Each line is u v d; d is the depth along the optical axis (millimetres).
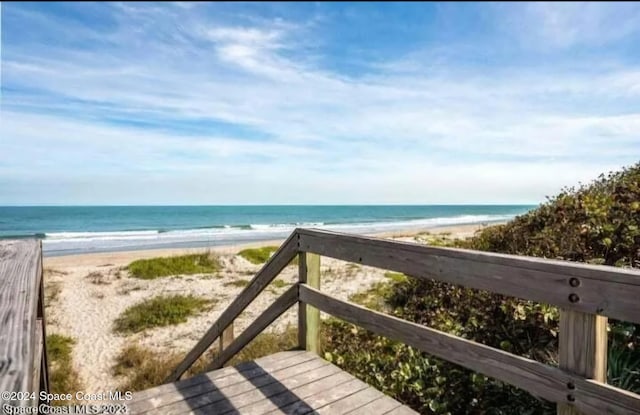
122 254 17891
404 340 1887
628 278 1055
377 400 2029
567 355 1232
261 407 1948
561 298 1229
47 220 46750
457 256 1585
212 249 18109
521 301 2990
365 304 5547
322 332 4223
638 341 2275
